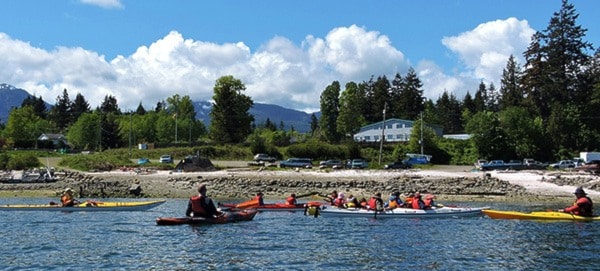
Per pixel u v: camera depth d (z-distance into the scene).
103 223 26.06
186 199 41.09
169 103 146.12
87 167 63.38
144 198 41.84
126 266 16.98
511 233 23.56
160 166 67.12
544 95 99.38
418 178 49.84
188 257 18.27
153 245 20.38
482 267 16.98
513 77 117.44
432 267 16.95
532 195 42.50
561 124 88.81
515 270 16.62
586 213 27.83
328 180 48.47
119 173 56.94
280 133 137.50
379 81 146.25
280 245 20.44
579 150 89.75
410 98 141.50
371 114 144.50
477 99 153.12
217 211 26.72
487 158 85.88
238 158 86.81
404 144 93.56
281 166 70.94
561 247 20.23
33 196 42.81
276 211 31.73
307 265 17.12
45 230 23.88
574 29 100.12
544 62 100.50
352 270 16.52
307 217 28.84
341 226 25.55
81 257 18.23
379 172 59.75
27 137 127.81
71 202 31.36
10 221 26.72
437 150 88.69
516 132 87.31
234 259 17.95
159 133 129.00
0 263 17.23
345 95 114.31
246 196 43.19
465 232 23.84
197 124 138.62
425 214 28.78
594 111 95.56
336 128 116.56
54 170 56.53
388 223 26.61
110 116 135.50
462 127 143.62
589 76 100.94
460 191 43.72
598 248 20.05
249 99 107.88
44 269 16.48
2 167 62.72
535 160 85.12
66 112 176.00
